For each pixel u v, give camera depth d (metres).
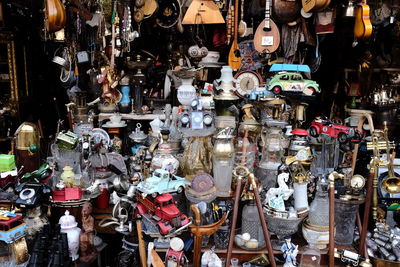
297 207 2.10
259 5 3.27
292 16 2.96
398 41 3.95
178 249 1.99
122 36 3.24
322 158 2.46
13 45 4.38
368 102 3.90
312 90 2.58
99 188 2.50
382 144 2.34
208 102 2.37
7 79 4.44
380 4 3.25
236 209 2.01
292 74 2.57
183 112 2.28
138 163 2.45
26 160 2.59
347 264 2.11
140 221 2.09
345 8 2.86
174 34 3.72
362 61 3.97
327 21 2.93
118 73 3.62
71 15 3.14
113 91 3.54
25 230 2.11
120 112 3.55
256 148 2.51
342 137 2.36
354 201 2.13
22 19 4.40
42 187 2.22
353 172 2.49
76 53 3.41
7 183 2.27
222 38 3.63
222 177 2.16
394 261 2.09
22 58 4.61
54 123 5.11
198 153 2.33
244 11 3.52
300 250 2.17
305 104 2.72
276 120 2.40
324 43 4.09
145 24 3.71
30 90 4.83
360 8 2.83
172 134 2.57
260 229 2.16
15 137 2.61
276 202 2.07
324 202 2.14
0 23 4.15
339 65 4.10
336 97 4.16
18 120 4.46
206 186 2.07
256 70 3.27
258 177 2.39
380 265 2.12
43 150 4.25
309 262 2.11
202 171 2.32
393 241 2.19
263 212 2.08
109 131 3.32
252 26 3.38
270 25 2.95
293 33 3.08
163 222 1.98
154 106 3.65
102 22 3.14
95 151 2.58
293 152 2.24
